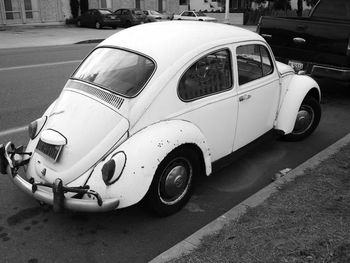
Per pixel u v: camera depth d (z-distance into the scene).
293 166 5.01
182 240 3.55
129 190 3.32
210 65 4.05
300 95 5.24
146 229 3.70
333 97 8.30
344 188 4.14
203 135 3.89
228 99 4.23
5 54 14.11
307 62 7.56
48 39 20.50
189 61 3.84
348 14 8.24
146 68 3.77
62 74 10.32
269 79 4.88
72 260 3.30
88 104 3.77
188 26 4.37
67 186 3.47
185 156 3.78
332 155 5.02
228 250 3.18
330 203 3.85
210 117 4.06
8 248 3.43
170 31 4.16
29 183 3.63
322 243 3.20
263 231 3.42
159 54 3.80
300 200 3.93
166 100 3.70
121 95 3.67
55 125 3.76
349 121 6.78
